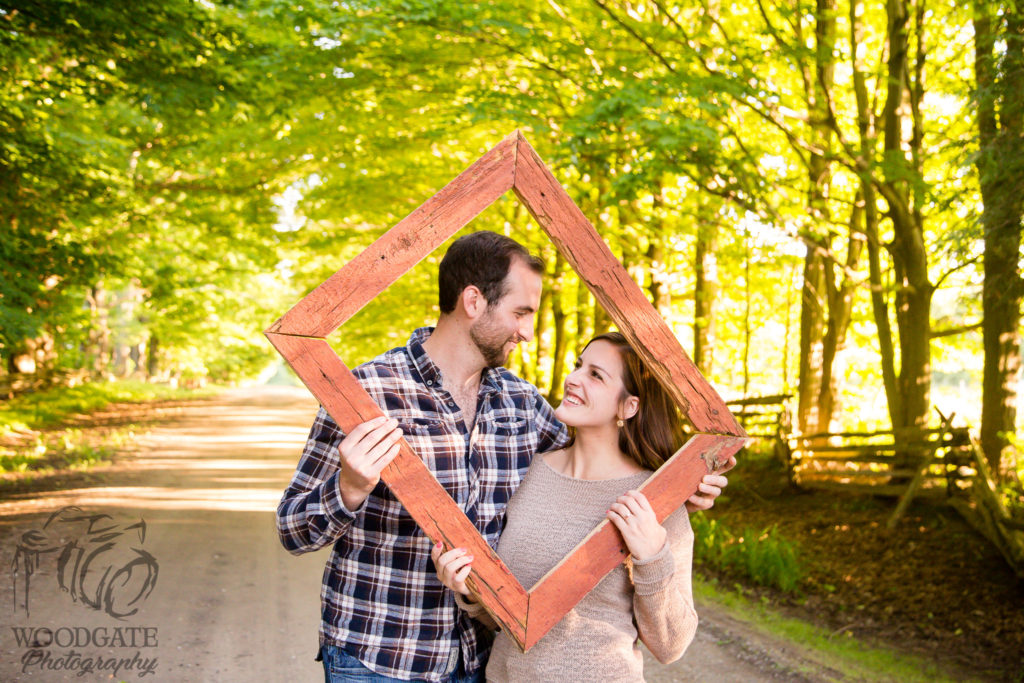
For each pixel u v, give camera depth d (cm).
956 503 802
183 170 1616
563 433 235
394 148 1198
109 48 817
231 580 607
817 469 1046
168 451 1383
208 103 872
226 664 446
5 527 712
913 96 867
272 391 4459
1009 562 666
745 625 594
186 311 2788
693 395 190
